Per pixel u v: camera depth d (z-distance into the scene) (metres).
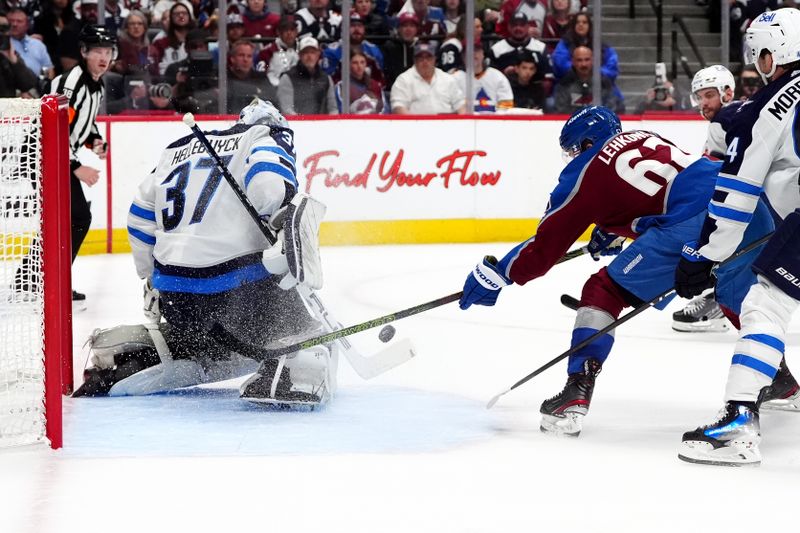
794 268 5.93
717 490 5.56
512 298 12.87
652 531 4.94
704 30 19.70
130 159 16.69
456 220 18.02
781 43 5.97
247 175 7.40
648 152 6.65
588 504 5.32
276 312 7.63
